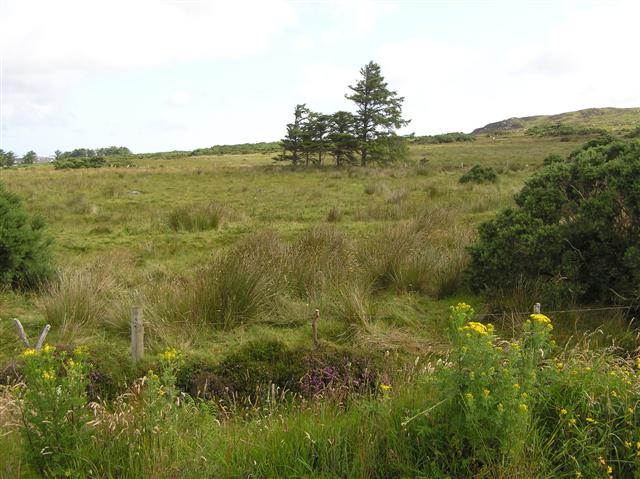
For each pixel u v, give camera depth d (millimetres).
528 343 3324
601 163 5922
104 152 117625
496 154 51812
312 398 4328
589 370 3289
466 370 2934
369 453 2936
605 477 2779
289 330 5672
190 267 8438
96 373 4539
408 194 17328
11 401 3510
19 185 22484
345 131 39094
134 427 3137
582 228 5750
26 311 6375
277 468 2961
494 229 6520
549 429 3086
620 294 5508
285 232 11477
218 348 5223
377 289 6922
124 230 11938
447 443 2916
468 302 6359
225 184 24328
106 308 6000
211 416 3344
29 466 2930
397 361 4832
